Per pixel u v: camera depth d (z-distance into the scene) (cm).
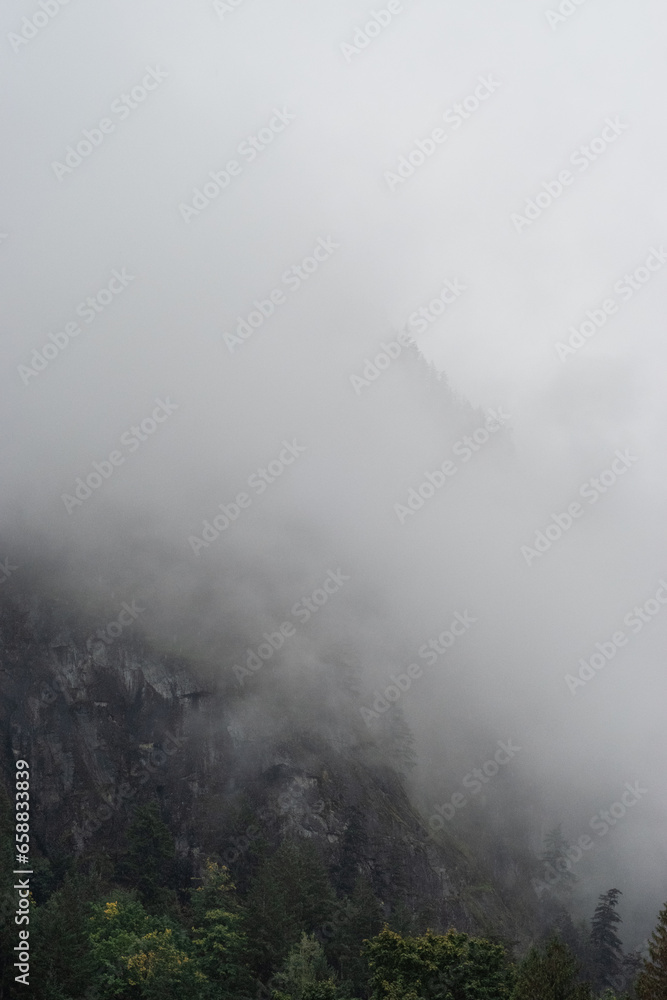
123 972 8138
